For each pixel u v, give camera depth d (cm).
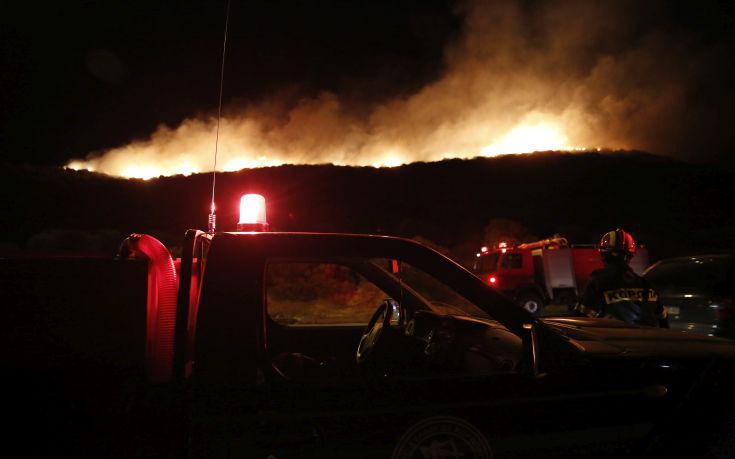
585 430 216
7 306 194
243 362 202
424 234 4534
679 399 228
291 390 200
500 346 263
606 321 325
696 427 226
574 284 1662
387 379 209
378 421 200
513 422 209
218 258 216
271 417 194
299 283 1720
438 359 248
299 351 368
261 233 223
